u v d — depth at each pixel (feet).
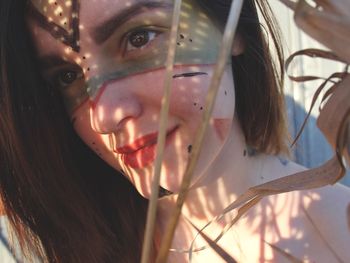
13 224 1.35
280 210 1.16
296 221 1.15
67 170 1.28
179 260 1.24
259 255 1.15
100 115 0.97
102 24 0.96
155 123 0.98
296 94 2.27
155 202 0.57
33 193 1.27
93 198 1.33
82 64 1.00
